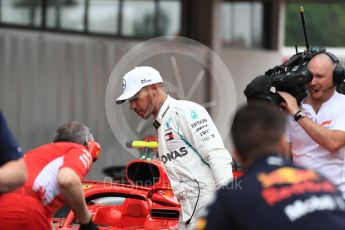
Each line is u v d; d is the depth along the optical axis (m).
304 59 16.06
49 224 13.62
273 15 58.22
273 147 9.84
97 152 14.62
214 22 49.56
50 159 13.52
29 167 13.37
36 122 38.88
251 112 9.94
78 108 41.16
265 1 57.88
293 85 15.47
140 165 18.83
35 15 39.97
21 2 39.22
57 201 13.49
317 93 15.82
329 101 15.92
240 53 53.25
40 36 39.38
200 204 15.28
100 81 42.44
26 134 38.34
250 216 9.34
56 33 40.94
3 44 37.53
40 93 39.12
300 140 15.91
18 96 38.03
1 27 38.31
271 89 17.09
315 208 9.28
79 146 13.80
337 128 15.48
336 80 15.72
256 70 55.09
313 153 15.80
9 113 37.59
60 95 40.19
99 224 18.53
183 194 15.44
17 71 38.03
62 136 14.17
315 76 15.71
